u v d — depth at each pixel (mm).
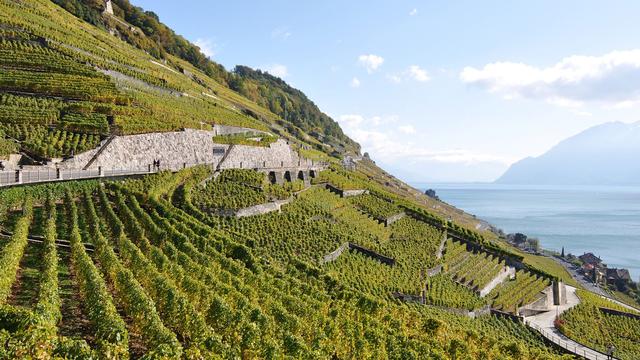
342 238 62469
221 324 25938
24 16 99438
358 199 87875
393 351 30797
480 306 65750
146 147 63844
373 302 40438
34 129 57719
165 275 30688
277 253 50781
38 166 50188
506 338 56125
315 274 45469
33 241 35812
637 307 108938
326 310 35188
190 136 72312
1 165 46906
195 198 55344
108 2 176000
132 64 109625
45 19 108000
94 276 26609
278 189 67375
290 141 129625
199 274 32469
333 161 139000
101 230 39812
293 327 29297
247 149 82625
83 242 37250
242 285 32844
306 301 35500
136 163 61438
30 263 32062
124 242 35406
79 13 148250
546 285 88812
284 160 97750
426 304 57000
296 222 60406
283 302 32969
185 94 111500
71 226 40094
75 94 71000
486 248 93562
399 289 56656
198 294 28562
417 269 66500
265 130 112875
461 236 94562
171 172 59719
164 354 19250
